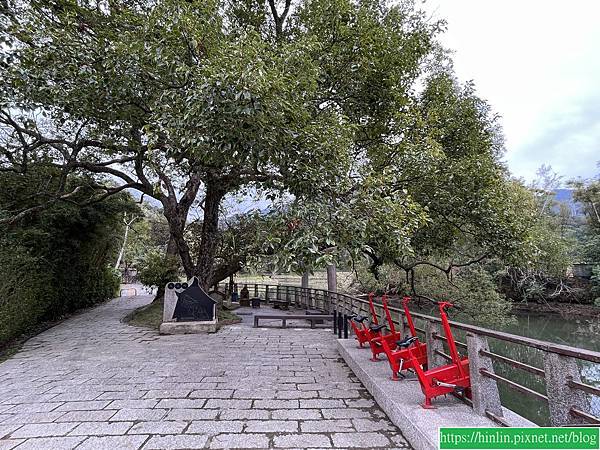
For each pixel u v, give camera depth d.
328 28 6.97
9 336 7.12
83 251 11.80
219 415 3.64
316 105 6.66
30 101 5.61
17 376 5.04
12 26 5.23
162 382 4.75
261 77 3.46
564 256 15.56
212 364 5.68
